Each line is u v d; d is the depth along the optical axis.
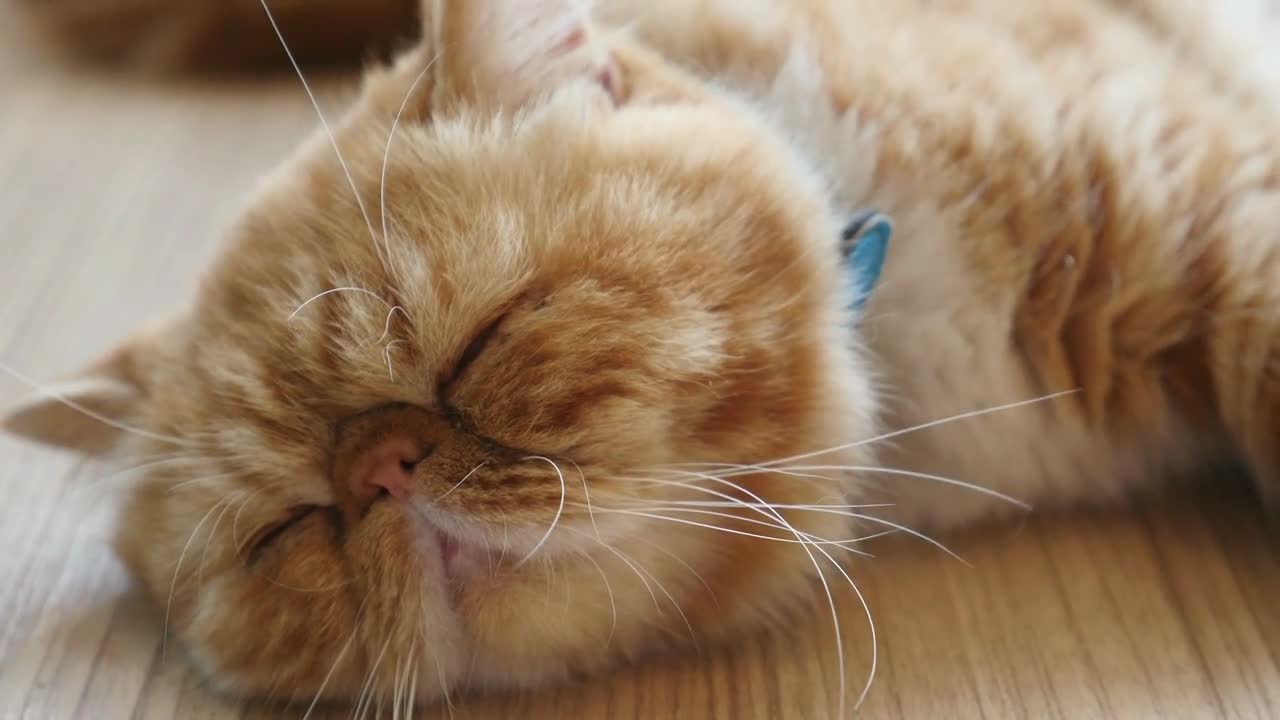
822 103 0.32
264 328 0.29
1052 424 0.32
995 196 0.31
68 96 0.54
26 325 0.40
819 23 0.33
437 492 0.28
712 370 0.27
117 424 0.31
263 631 0.29
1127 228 0.31
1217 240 0.30
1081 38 0.33
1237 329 0.30
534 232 0.27
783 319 0.28
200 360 0.29
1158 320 0.31
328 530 0.29
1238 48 0.34
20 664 0.30
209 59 0.55
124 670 0.30
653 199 0.28
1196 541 0.31
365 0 0.52
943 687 0.29
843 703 0.29
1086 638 0.29
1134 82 0.32
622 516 0.28
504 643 0.29
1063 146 0.31
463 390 0.27
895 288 0.32
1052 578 0.31
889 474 0.32
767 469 0.28
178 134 0.49
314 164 0.30
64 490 0.35
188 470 0.29
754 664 0.30
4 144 0.49
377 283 0.28
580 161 0.28
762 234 0.28
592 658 0.29
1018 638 0.29
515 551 0.28
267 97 0.52
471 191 0.28
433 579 0.28
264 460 0.29
